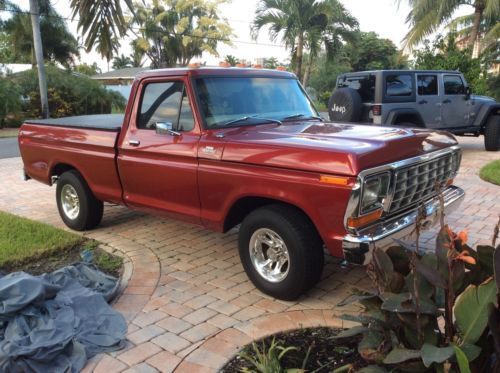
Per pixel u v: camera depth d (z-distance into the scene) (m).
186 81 4.74
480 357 2.48
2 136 19.56
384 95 10.32
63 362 3.31
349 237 3.62
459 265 2.57
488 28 23.64
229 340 3.57
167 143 4.80
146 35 39.44
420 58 18.41
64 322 3.63
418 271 2.62
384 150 3.76
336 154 3.63
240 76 5.12
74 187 6.05
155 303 4.20
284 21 23.95
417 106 10.86
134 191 5.32
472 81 17.08
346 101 10.53
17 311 3.66
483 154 11.99
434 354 2.26
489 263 2.65
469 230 5.88
